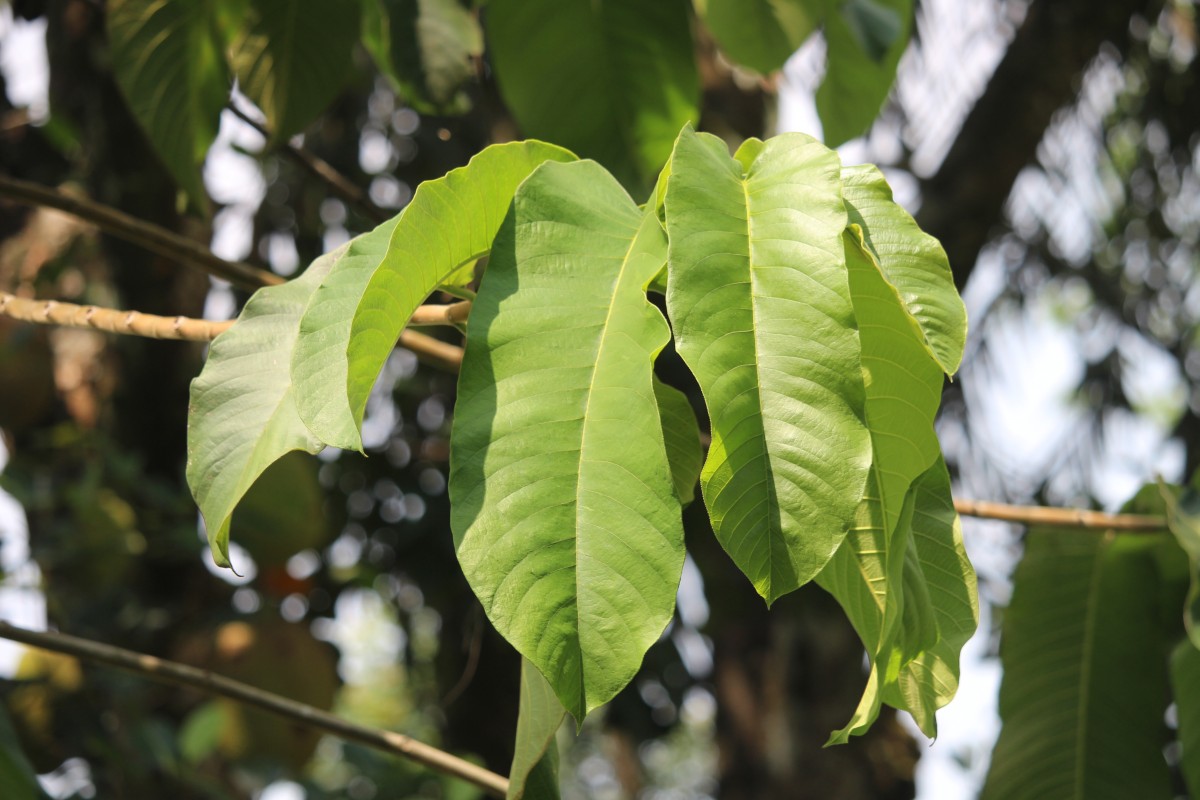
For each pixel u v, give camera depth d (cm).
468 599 405
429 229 108
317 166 203
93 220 153
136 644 301
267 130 199
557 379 102
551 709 117
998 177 407
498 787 142
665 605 99
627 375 101
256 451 114
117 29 185
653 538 99
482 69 224
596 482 100
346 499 413
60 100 328
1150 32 474
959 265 409
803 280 103
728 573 367
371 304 106
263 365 118
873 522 114
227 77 193
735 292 103
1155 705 185
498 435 100
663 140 195
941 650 117
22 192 149
